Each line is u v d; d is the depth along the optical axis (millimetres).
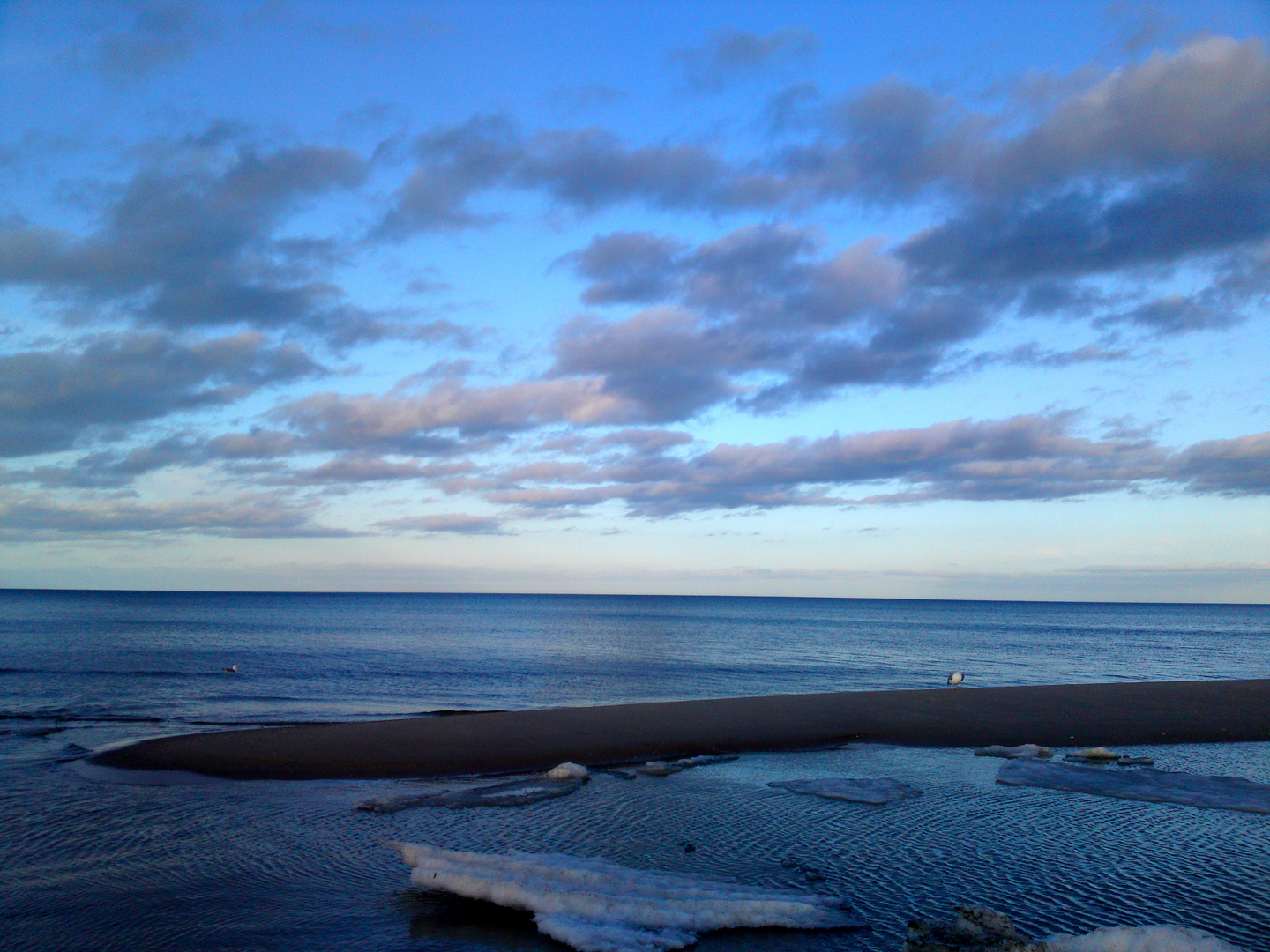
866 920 8508
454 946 7941
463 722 20141
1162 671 45594
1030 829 11805
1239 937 7996
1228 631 103750
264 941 8008
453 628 80875
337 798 13734
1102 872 9961
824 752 17875
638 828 11891
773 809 12930
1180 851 10805
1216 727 20516
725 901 8484
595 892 8750
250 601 183625
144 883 9625
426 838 11406
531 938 8164
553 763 16531
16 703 25672
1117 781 14688
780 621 110250
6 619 81938
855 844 11133
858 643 68750
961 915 7836
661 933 7957
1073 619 149625
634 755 17266
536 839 11328
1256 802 13289
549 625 90000
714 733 19219
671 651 53906
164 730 20844
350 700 28234
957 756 17516
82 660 39969
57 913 8664
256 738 18203
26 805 13133
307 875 9945
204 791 14148
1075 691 25484
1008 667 46844
